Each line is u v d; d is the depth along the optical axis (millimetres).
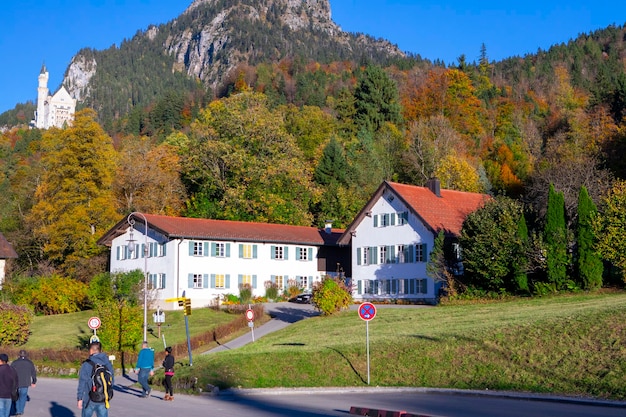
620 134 77188
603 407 21516
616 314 30344
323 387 28406
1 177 119188
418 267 59625
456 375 27859
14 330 50656
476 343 30359
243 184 84562
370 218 64438
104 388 15117
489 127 115562
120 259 70688
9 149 153125
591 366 25656
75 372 40375
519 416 19578
